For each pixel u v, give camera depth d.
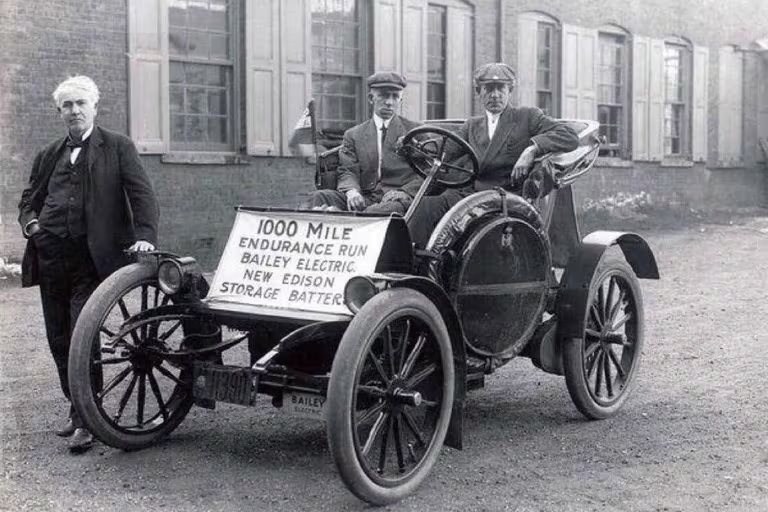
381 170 5.23
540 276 4.78
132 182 4.49
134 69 10.56
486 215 4.45
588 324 5.08
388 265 4.21
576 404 4.91
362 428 4.65
